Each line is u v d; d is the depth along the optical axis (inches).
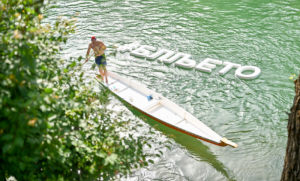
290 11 959.6
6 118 168.9
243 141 447.5
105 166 216.1
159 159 421.1
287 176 256.4
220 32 850.8
